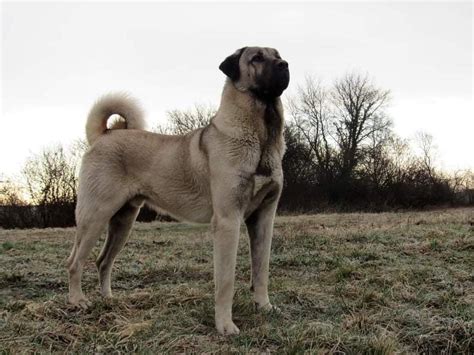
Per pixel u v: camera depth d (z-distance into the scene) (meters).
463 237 4.15
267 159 2.22
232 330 2.12
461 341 2.03
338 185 16.69
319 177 17.02
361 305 2.44
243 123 2.20
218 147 2.21
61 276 3.19
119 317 2.28
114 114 2.71
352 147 17.39
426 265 3.26
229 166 2.18
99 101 2.67
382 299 2.49
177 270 3.34
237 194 2.17
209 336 2.11
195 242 4.85
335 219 8.50
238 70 2.25
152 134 2.56
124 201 2.55
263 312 2.32
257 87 2.21
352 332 2.09
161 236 5.81
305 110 17.55
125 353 1.94
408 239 4.36
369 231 5.04
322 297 2.56
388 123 17.56
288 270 3.32
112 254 2.71
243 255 3.85
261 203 2.32
